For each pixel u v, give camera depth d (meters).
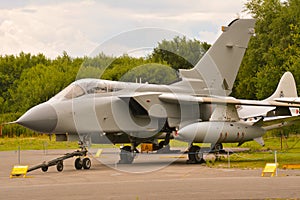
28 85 116.94
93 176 34.09
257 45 109.50
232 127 44.78
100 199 22.66
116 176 33.97
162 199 22.44
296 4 106.88
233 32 48.34
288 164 39.56
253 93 107.56
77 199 22.73
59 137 40.16
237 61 48.47
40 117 38.06
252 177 31.08
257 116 52.94
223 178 30.80
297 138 80.62
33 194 24.64
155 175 34.25
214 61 46.81
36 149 71.00
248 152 54.53
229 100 44.09
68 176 34.28
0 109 122.00
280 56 92.81
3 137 89.44
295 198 22.19
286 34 106.44
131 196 23.47
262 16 109.94
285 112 47.16
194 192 24.42
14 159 50.47
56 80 111.69
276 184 26.97
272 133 76.44
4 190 26.56
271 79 86.56
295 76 78.12
